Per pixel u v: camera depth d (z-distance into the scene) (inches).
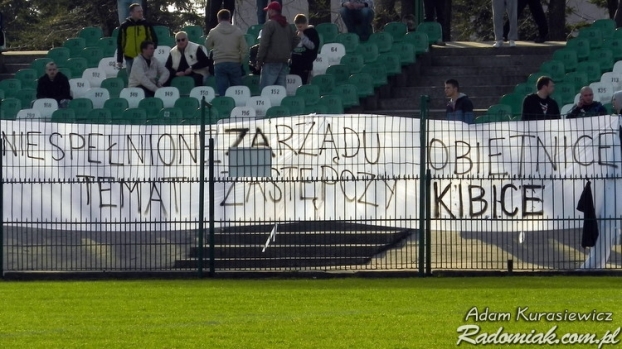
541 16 3110.2
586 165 1740.9
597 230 1732.3
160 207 1781.5
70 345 1225.4
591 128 1740.9
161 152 1787.6
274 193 1777.8
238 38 2610.7
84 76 2930.6
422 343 1218.0
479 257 1753.2
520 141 1749.5
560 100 2522.1
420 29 3073.3
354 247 1780.3
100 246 1792.6
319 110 2460.6
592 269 1728.6
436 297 1507.1
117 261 1792.6
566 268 1740.9
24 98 2790.4
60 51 3174.2
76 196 1788.9
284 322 1338.6
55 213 1787.6
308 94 2576.3
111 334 1280.8
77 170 1795.0
